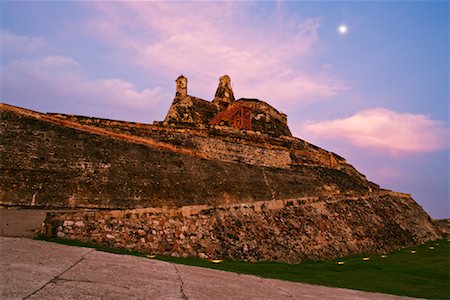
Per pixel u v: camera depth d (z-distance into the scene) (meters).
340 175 25.55
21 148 14.18
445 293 9.41
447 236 26.83
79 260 6.15
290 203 16.62
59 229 9.40
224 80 39.09
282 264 12.00
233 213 13.91
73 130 16.14
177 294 5.06
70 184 13.84
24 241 6.94
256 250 12.75
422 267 13.85
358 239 17.66
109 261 6.51
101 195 14.02
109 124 18.14
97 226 10.11
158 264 7.15
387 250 18.50
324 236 16.03
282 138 26.98
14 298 3.91
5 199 12.38
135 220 11.08
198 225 12.37
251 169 20.45
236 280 7.05
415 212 26.44
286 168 23.20
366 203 22.06
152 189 15.36
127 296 4.60
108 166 15.30
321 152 28.20
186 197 15.95
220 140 21.50
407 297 8.27
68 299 4.14
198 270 7.42
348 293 7.74
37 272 5.00
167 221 11.74
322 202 18.58
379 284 9.93
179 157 18.09
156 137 19.31
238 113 28.05
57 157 14.58
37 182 13.36
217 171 18.64
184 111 32.62
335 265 12.99
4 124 14.68
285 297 6.18
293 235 14.80
